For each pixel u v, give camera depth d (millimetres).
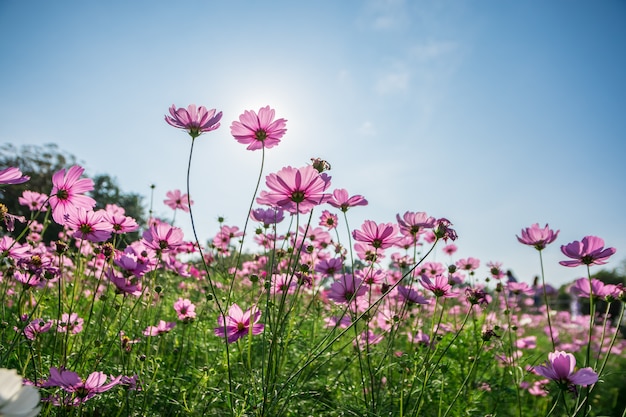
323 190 528
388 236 631
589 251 599
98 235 590
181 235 679
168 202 1128
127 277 642
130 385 563
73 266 974
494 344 918
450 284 727
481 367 927
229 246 1094
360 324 912
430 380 719
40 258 562
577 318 2086
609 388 1242
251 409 538
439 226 546
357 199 636
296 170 516
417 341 889
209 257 1174
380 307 896
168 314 970
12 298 832
